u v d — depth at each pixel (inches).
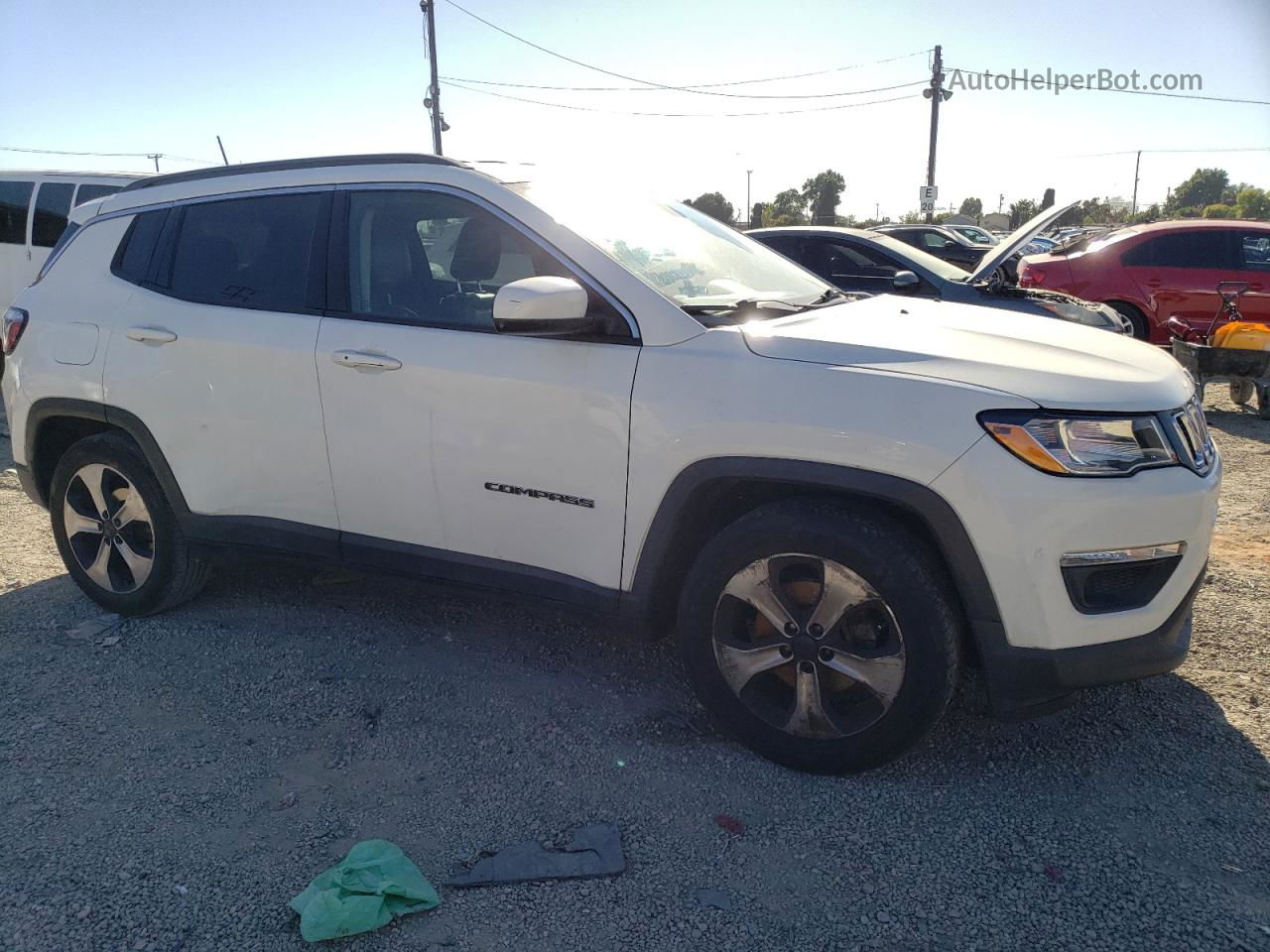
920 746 119.7
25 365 160.9
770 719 114.3
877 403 103.7
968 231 957.2
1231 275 386.3
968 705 129.1
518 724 125.7
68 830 104.0
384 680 137.9
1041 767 115.2
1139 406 104.7
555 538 122.5
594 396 116.3
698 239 147.4
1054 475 99.4
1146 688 133.6
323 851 100.7
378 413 130.2
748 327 115.5
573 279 121.9
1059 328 129.2
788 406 106.6
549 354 119.6
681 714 128.0
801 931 89.0
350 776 114.7
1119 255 402.9
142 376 147.9
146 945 87.4
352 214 137.9
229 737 123.6
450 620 157.6
